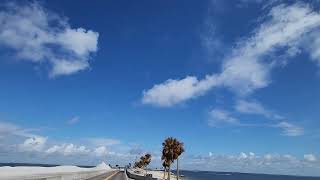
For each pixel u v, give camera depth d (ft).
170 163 319.27
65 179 160.86
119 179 242.37
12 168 145.38
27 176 106.93
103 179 227.61
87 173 254.06
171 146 311.88
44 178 121.49
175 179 464.24
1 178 93.61
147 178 227.61
